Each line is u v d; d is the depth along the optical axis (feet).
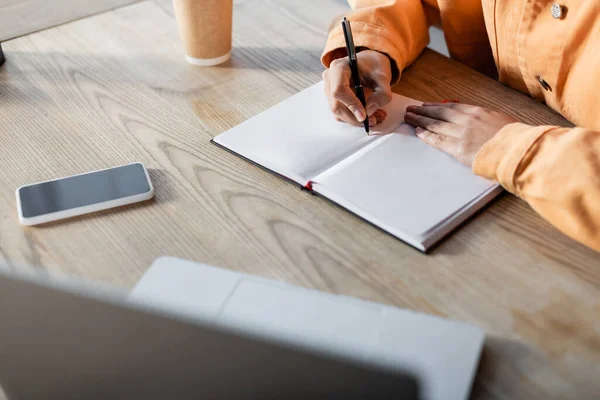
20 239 2.81
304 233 2.76
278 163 3.09
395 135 3.23
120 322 1.39
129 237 2.79
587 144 2.67
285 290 2.42
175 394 1.43
